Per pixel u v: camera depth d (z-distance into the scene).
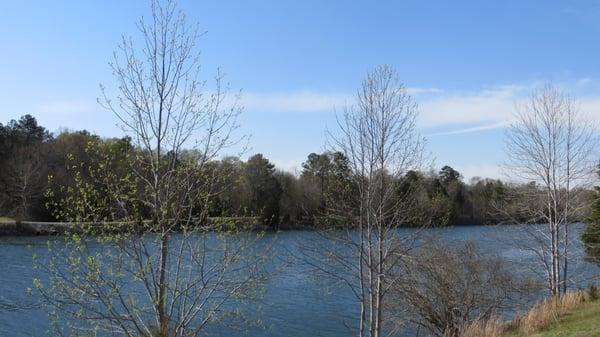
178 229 9.23
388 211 15.37
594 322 13.66
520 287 19.41
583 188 22.69
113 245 8.56
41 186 51.59
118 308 9.61
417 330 18.06
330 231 15.71
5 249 38.78
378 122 15.41
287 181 50.12
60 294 9.11
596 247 24.11
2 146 62.06
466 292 17.53
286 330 20.45
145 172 9.01
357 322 22.36
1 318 19.64
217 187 9.75
